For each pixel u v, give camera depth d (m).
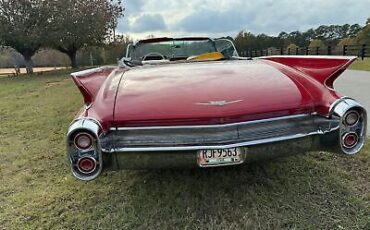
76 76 2.68
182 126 2.28
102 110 2.38
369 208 2.50
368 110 5.29
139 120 2.29
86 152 2.28
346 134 2.43
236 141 2.27
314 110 2.44
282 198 2.71
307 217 2.44
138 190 3.00
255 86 2.53
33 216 2.65
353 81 9.00
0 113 7.18
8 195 3.03
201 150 2.26
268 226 2.36
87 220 2.56
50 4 22.81
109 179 3.26
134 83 2.70
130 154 2.30
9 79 20.58
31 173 3.53
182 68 3.01
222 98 2.38
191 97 2.40
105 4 27.22
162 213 2.60
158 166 2.34
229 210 2.59
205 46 4.52
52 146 4.43
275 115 2.35
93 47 29.89
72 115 6.38
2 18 22.36
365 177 3.01
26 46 24.67
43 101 8.67
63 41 24.88
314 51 21.75
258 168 3.25
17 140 4.84
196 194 2.85
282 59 3.12
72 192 3.03
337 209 2.52
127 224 2.48
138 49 4.47
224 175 3.14
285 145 2.36
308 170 3.19
